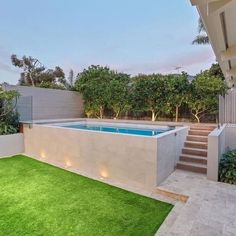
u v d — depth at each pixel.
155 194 5.32
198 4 2.37
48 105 13.13
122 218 4.16
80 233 3.67
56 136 8.14
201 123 11.14
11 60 21.86
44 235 3.60
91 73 15.77
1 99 9.73
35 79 23.08
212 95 10.70
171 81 11.62
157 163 5.45
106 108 15.30
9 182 6.02
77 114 15.34
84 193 5.31
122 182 6.09
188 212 4.18
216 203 4.54
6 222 3.98
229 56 4.08
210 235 3.45
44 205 4.66
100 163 6.65
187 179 6.04
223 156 6.68
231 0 2.33
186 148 7.69
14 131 9.70
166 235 3.51
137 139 5.74
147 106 12.82
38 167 7.47
